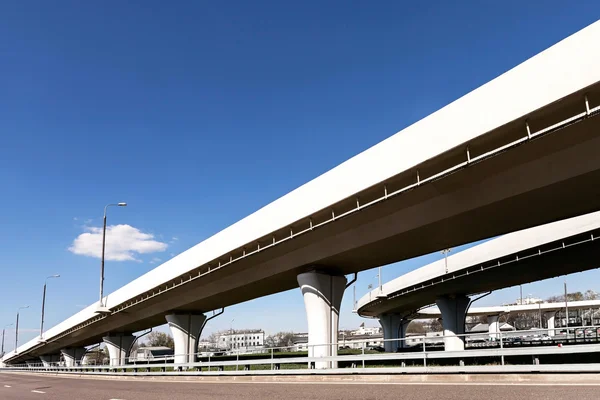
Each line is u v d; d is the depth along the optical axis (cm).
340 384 1755
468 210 2180
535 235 3644
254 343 18162
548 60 1623
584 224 3262
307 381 2050
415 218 2361
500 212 2222
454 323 5922
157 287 4216
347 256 2859
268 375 2473
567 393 1077
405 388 1430
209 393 1736
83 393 2098
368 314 8544
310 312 2988
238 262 3303
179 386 2242
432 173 2078
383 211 2419
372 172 2241
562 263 4209
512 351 1560
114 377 3934
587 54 1527
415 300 6506
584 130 1683
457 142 1880
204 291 4044
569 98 1585
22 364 12925
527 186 1958
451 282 5122
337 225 2631
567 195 2023
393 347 7850
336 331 3027
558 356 2623
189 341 4766
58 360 11000
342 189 2395
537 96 1642
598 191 1983
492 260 4119
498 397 1090
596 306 10775
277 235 2900
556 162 1836
